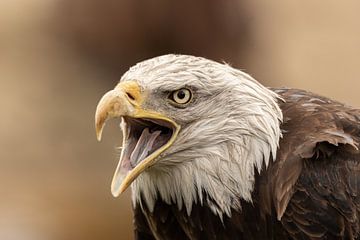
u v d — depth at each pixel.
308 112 7.74
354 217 7.43
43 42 21.00
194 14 16.64
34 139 19.25
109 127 17.45
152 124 7.41
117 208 15.91
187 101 7.34
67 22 19.09
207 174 7.47
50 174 17.89
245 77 7.54
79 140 18.95
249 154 7.46
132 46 17.50
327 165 7.48
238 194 7.52
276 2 23.59
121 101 7.15
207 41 16.73
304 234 7.48
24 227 15.44
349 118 7.70
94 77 18.91
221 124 7.41
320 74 23.06
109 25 17.73
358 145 7.55
